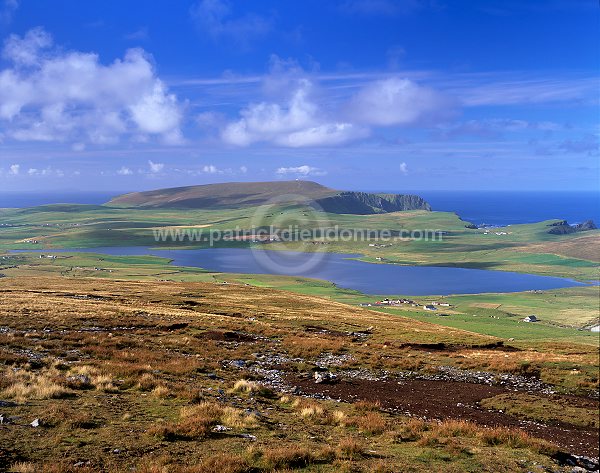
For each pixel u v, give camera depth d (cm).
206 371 3438
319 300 13362
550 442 2497
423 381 4106
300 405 2638
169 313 6919
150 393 2427
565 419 3234
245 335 5616
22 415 1791
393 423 2450
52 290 9812
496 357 5347
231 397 2636
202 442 1730
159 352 3978
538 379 4450
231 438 1812
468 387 3994
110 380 2527
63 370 2798
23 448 1480
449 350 5928
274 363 4231
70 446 1537
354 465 1647
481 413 3225
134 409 2072
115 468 1398
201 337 5206
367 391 3544
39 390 2128
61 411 1858
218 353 4328
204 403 2223
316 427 2214
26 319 5028
